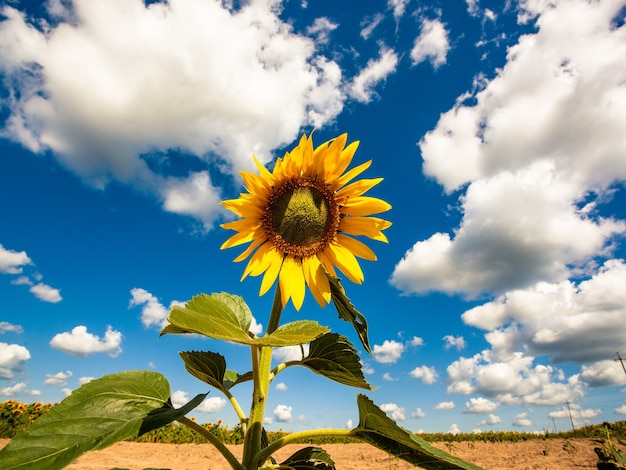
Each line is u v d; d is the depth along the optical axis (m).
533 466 2.20
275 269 0.52
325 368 0.45
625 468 1.15
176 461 1.88
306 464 0.46
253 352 0.39
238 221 0.53
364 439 0.37
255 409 0.39
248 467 0.37
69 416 0.33
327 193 0.56
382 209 0.58
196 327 0.30
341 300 0.48
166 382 0.41
